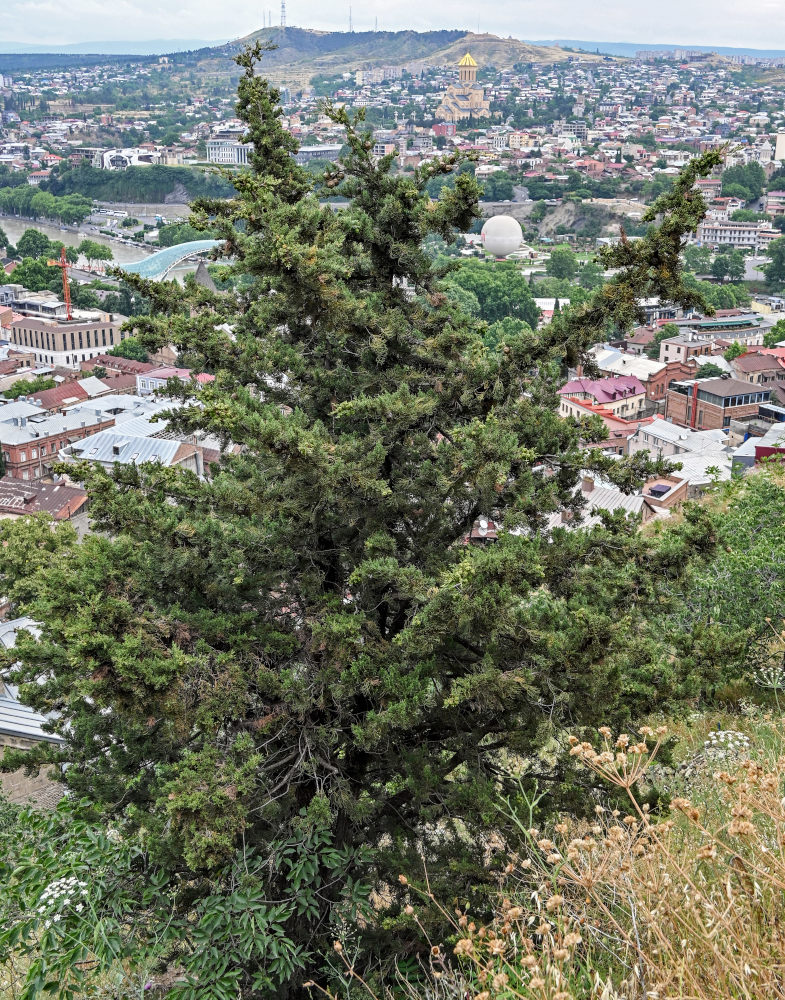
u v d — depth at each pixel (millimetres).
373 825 11320
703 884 4703
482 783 9719
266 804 9969
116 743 12461
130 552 10789
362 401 10906
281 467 10344
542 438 11977
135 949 9391
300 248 10383
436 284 13766
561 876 5484
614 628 9414
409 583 10180
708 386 104000
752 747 9320
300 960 9047
